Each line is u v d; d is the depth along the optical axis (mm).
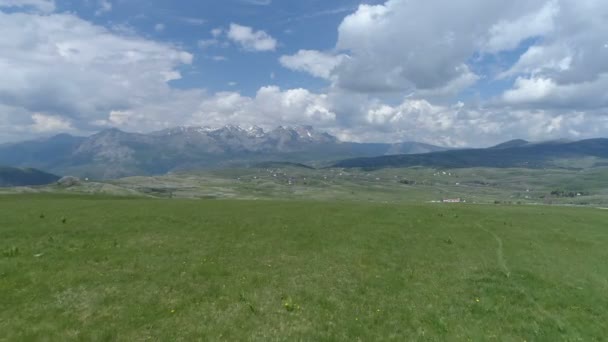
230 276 28125
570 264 34938
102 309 22141
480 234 45594
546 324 23703
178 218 48344
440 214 57812
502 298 26922
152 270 28406
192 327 20828
